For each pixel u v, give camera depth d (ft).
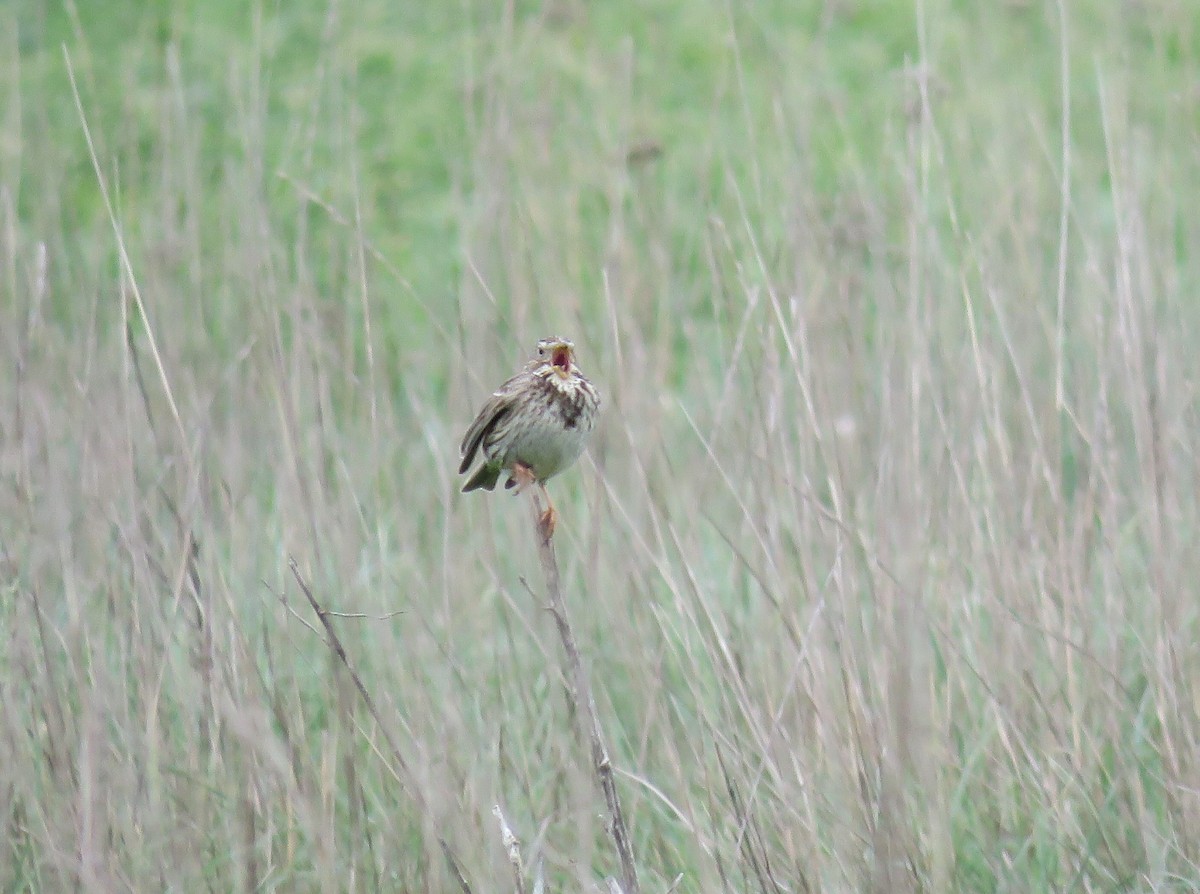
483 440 31.63
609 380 35.94
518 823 29.99
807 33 67.97
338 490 32.60
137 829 28.22
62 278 37.01
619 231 39.24
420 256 54.54
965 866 30.35
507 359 37.27
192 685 30.30
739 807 28.19
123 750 29.19
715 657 29.14
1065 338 37.24
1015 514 32.78
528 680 33.50
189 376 34.50
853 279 36.91
